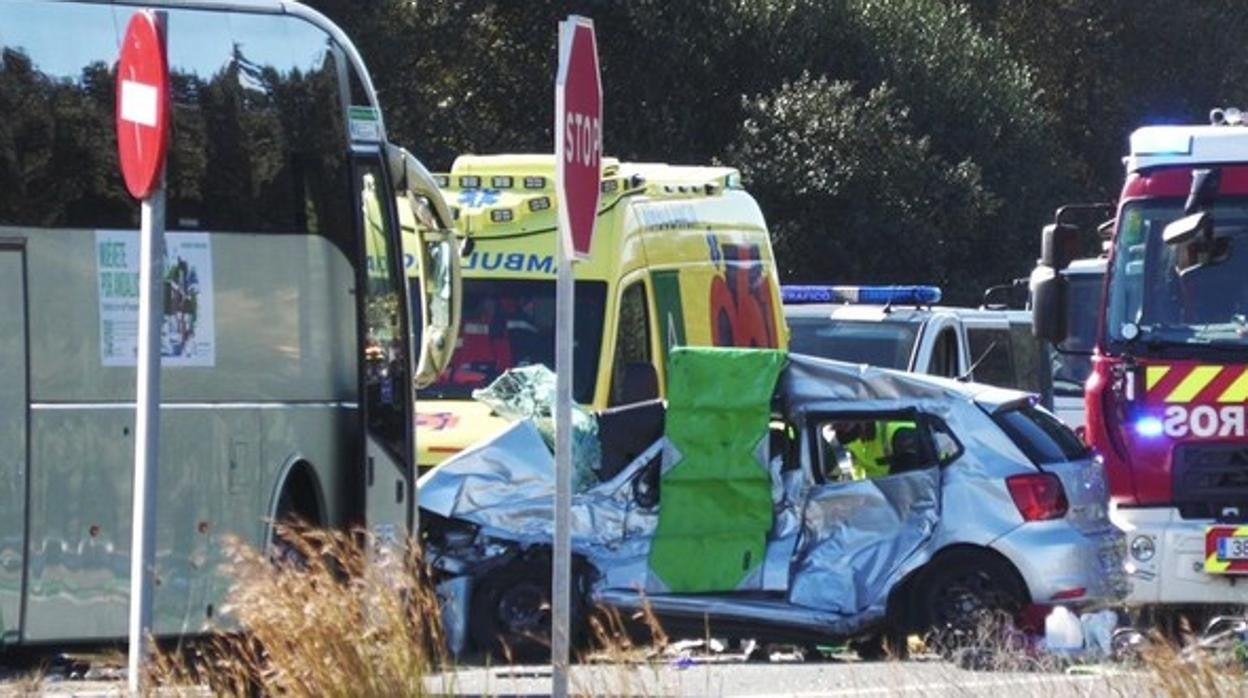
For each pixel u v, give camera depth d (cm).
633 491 5225
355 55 4597
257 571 3080
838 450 5309
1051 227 5409
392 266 4622
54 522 4047
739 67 14625
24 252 4044
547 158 6050
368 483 4531
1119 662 3941
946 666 4097
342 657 2959
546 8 14150
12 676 4000
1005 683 3431
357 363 4522
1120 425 5072
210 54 4325
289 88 4428
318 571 3086
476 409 5575
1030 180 15775
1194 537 4966
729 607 5119
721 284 6450
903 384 5238
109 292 4122
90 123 4125
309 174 4447
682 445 5212
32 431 4028
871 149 14250
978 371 7975
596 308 5794
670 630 5144
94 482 4091
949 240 14712
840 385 5259
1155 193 5106
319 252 4453
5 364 4009
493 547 5156
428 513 5178
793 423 5272
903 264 14512
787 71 14625
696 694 4097
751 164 14012
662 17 14212
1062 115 18812
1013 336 8188
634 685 3041
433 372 4900
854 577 5128
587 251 2988
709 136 14512
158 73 3048
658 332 5997
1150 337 5062
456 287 4897
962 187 14625
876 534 5156
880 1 15150
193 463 4222
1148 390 5053
